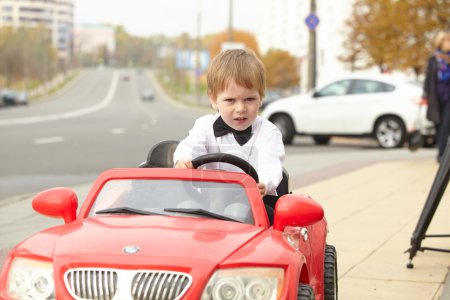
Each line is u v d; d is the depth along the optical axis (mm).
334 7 89438
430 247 8953
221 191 5359
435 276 8328
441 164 8531
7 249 9414
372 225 11148
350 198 13695
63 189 5570
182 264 4527
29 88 176875
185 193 5387
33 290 4699
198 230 4961
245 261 4629
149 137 30953
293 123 26500
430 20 43344
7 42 160875
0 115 55844
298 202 5203
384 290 7773
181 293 4473
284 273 4699
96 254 4629
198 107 107688
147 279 4508
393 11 44438
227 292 4566
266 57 116000
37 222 11344
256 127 5926
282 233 5199
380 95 25188
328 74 89500
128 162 20375
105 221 5145
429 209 8555
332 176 16906
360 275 8359
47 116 55469
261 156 5832
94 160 20875
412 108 24641
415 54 44438
